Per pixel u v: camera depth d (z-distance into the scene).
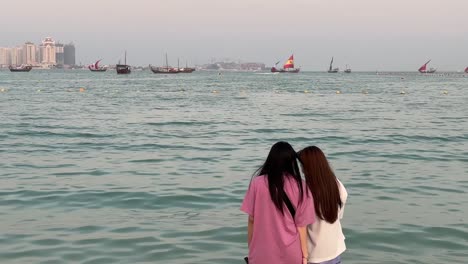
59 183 14.08
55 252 8.47
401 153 19.77
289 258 5.12
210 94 66.81
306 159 5.38
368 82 130.75
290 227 5.13
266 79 157.12
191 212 11.09
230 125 29.95
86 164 17.14
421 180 14.59
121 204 11.80
